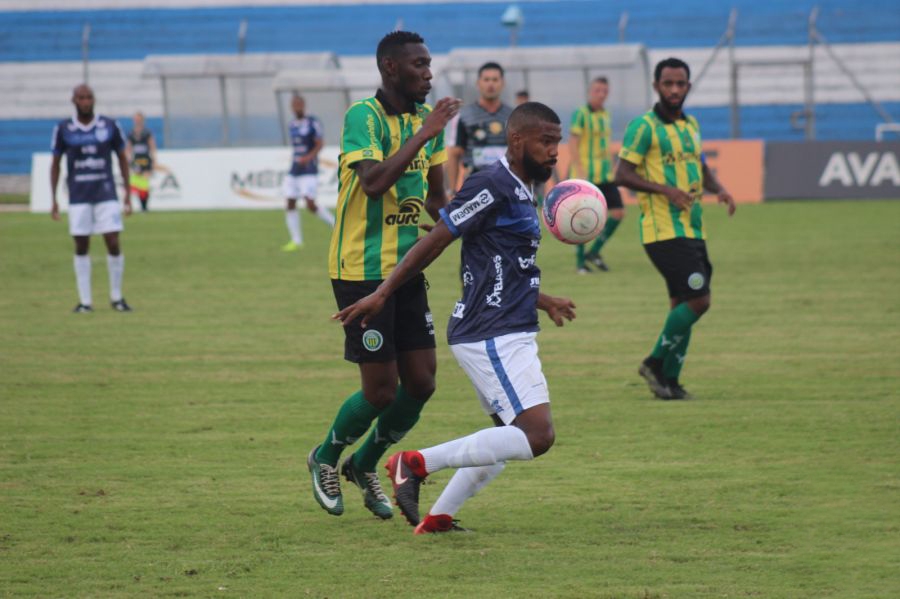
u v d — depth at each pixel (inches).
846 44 4323.3
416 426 951.6
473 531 677.9
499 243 636.1
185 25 4658.0
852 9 4397.1
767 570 600.7
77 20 4670.3
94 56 4608.8
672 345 1042.7
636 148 1054.4
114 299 1638.8
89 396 1080.8
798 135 4296.3
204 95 3937.0
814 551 631.2
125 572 604.7
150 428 952.3
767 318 1498.5
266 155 3629.4
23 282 1948.8
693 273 1039.6
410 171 706.8
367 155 674.8
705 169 1115.9
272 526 692.7
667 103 1059.3
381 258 697.6
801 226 2667.3
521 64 3676.2
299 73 3814.0
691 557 623.2
